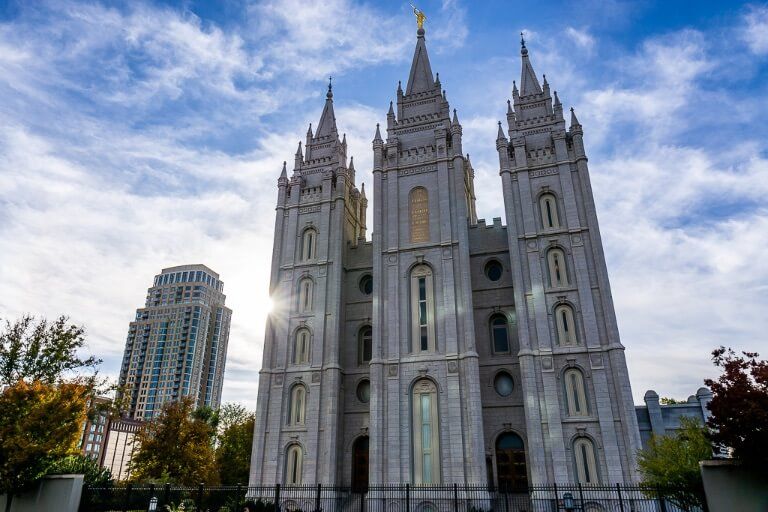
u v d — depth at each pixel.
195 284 196.12
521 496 35.25
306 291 45.06
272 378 42.44
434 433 36.22
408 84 50.56
